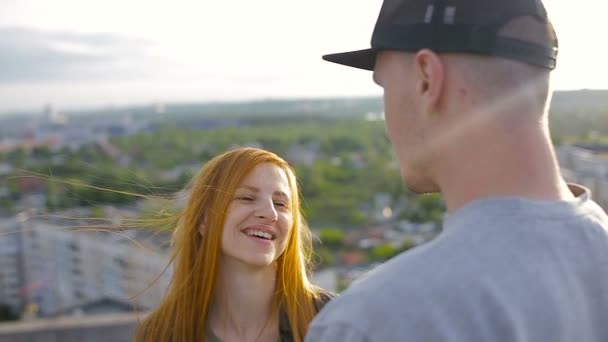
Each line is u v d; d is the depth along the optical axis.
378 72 1.25
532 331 1.02
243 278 2.25
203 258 2.24
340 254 45.34
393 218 57.75
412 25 1.15
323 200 70.62
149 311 2.39
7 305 28.75
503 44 1.08
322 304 2.37
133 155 104.31
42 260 30.28
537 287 1.04
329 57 1.28
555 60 1.15
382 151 105.88
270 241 2.22
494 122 1.10
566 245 1.10
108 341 6.69
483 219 1.08
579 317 1.08
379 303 1.02
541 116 1.13
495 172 1.11
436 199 58.75
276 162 2.29
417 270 1.04
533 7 1.12
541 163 1.12
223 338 2.24
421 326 0.99
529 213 1.09
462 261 1.04
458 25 1.10
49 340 6.56
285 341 2.25
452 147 1.14
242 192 2.21
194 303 2.24
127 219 2.45
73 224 2.46
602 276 1.12
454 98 1.12
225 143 122.00
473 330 0.99
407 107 1.19
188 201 2.31
